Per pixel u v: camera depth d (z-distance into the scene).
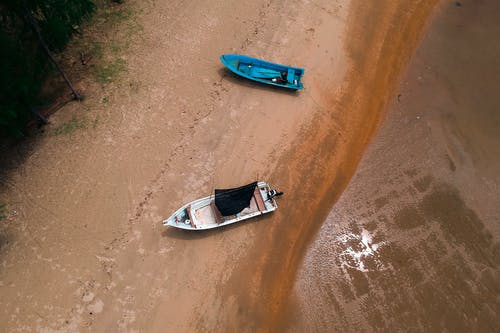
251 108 25.66
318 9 30.69
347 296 20.30
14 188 22.22
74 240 20.86
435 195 23.33
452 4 32.22
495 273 21.00
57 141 23.78
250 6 30.52
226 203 20.81
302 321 19.66
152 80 26.44
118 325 18.95
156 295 19.73
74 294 19.48
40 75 24.91
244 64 26.97
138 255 20.64
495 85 27.94
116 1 30.16
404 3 31.94
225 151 23.94
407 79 28.11
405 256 21.41
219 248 21.14
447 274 20.91
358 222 22.39
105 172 22.88
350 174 23.97
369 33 30.06
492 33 30.56
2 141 23.58
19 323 18.75
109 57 27.28
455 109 26.73
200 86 26.36
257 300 20.05
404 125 26.00
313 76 27.44
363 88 27.39
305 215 22.47
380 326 19.56
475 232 22.19
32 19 21.03
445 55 29.39
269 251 21.31
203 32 28.95
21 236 20.88
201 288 20.08
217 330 19.23
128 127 24.45
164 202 22.16
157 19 29.44
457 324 19.64
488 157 24.81
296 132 25.05
